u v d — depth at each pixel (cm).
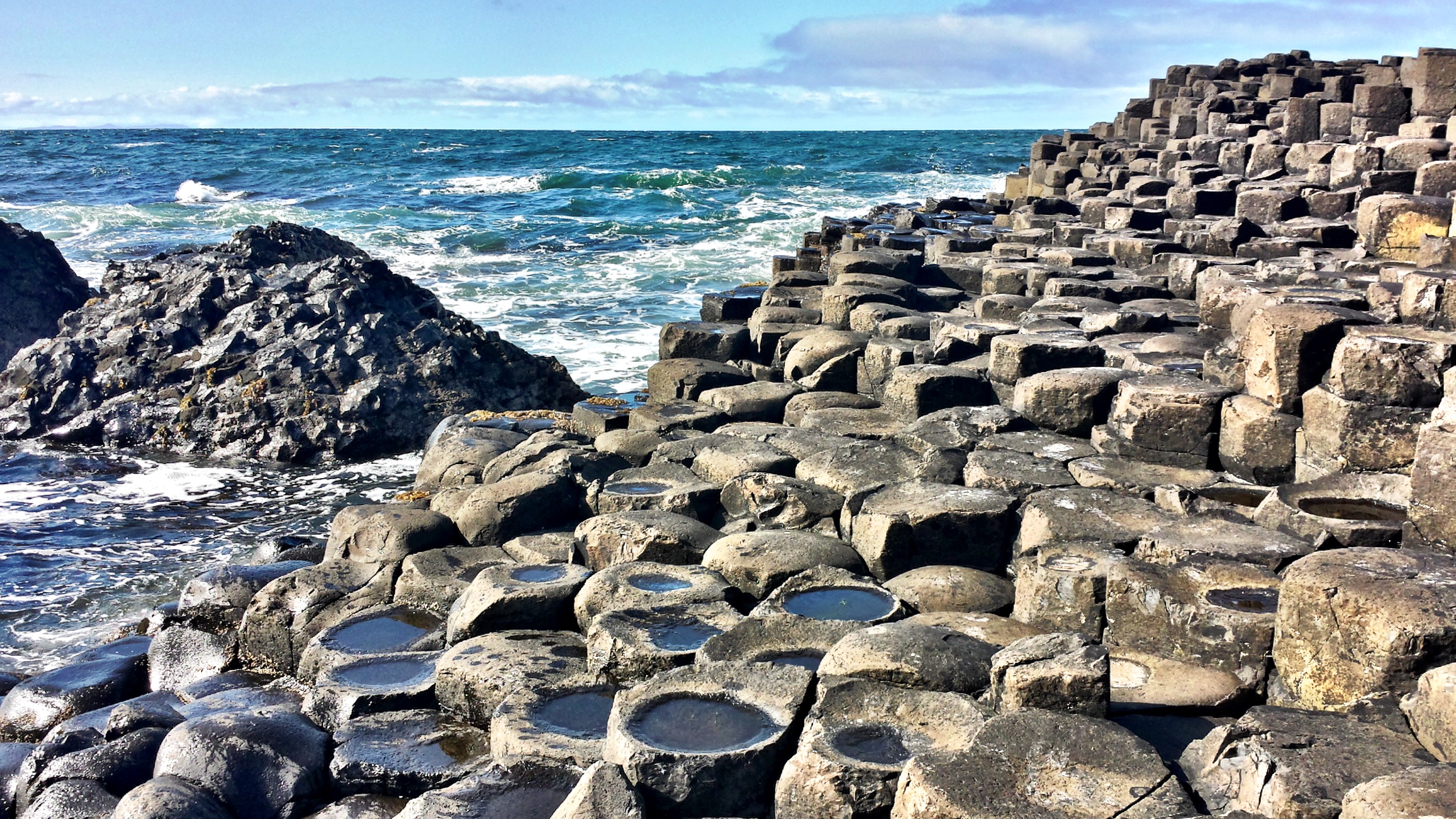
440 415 1280
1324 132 1944
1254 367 659
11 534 1020
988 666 477
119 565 954
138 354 1343
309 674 626
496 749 503
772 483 707
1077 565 534
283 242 1598
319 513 1073
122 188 4944
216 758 509
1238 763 394
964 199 2362
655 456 809
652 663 531
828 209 3859
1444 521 502
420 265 2580
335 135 12875
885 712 453
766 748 443
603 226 3303
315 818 491
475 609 618
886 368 911
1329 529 531
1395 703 412
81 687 690
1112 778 383
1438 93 1598
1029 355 812
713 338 1046
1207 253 1238
